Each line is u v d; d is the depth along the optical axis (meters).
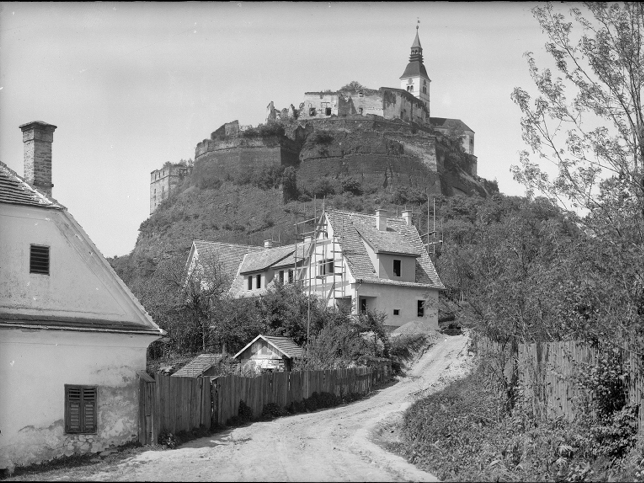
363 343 43.53
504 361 25.39
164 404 22.83
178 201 143.50
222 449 21.30
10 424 19.59
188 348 44.19
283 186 134.38
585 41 20.94
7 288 20.55
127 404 22.12
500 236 29.27
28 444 19.89
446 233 83.38
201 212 135.50
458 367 41.47
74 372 21.06
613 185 19.75
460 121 170.25
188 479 15.93
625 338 18.16
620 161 20.34
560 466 17.58
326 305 48.25
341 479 15.55
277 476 16.02
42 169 24.67
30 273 21.05
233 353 44.16
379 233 56.31
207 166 143.38
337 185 137.75
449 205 122.44
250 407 29.14
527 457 18.72
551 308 21.44
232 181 139.25
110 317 22.44
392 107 153.25
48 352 20.59
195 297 44.44
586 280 19.45
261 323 45.59
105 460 20.12
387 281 53.34
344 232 54.91
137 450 21.38
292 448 21.09
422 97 169.12
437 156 146.88
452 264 34.97
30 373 20.14
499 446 19.95
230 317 44.38
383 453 20.31
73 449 20.80
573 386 19.44
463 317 34.59
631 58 20.64
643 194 19.62
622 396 18.30
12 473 18.86
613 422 17.91
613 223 19.45
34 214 21.27
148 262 86.25
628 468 16.66
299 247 60.03
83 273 22.09
